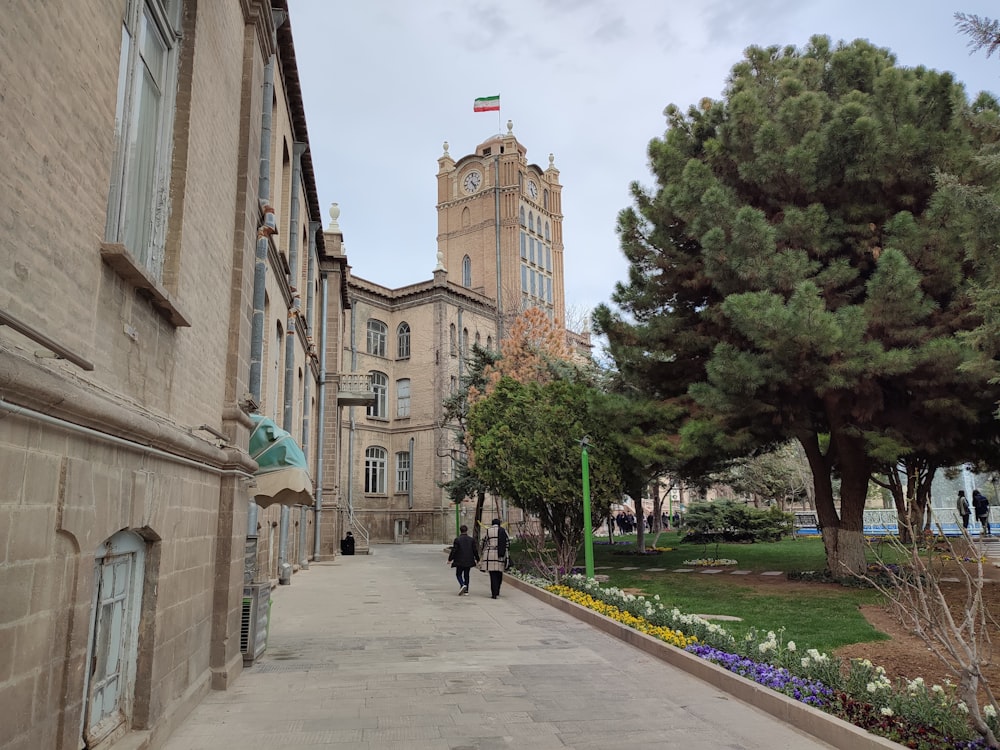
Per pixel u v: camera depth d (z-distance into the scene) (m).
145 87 5.20
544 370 26.09
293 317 16.36
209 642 6.74
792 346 12.45
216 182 6.79
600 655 8.55
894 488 19.08
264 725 5.61
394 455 43.47
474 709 6.14
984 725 4.53
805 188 13.84
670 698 6.51
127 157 4.75
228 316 7.54
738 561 20.23
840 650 8.27
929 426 13.64
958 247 12.14
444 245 54.25
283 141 15.90
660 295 16.66
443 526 40.62
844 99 14.05
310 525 25.42
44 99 3.17
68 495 3.38
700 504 30.05
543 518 17.70
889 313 12.40
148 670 4.86
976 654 4.70
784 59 16.16
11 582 2.87
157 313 5.00
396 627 10.76
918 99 13.16
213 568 6.85
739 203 14.83
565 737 5.35
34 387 2.81
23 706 2.99
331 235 29.05
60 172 3.38
